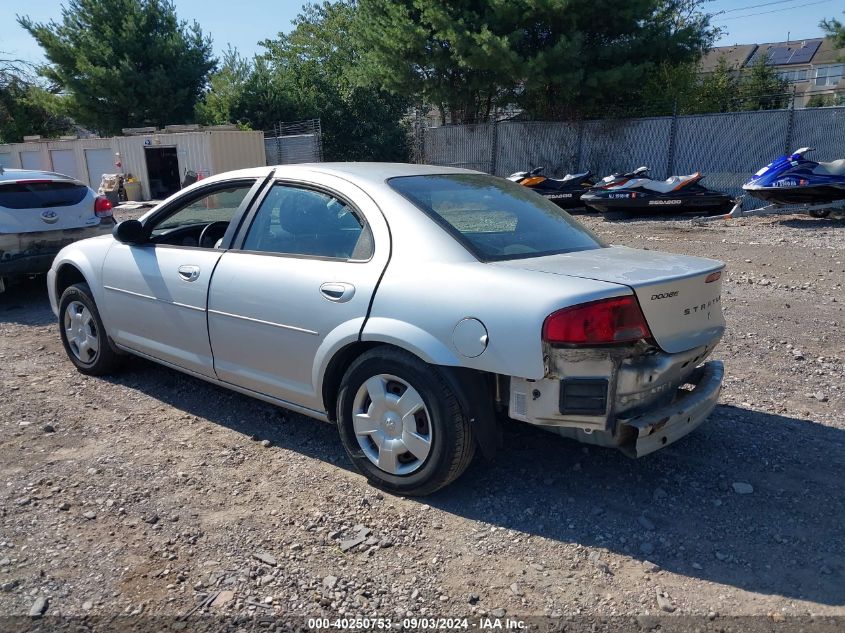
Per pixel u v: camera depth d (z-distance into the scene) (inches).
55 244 303.3
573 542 123.3
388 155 1318.9
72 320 210.4
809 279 329.4
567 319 116.0
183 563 117.0
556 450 158.4
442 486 134.4
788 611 105.3
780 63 2500.0
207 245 181.5
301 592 110.0
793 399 187.8
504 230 145.7
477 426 128.7
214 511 133.3
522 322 118.8
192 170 973.2
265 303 152.5
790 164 496.7
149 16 1327.5
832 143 657.0
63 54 1288.1
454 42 797.9
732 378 203.0
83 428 171.5
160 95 1322.6
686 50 839.7
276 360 152.9
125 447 160.9
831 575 113.7
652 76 844.6
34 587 110.5
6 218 290.0
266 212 163.3
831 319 261.3
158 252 181.5
